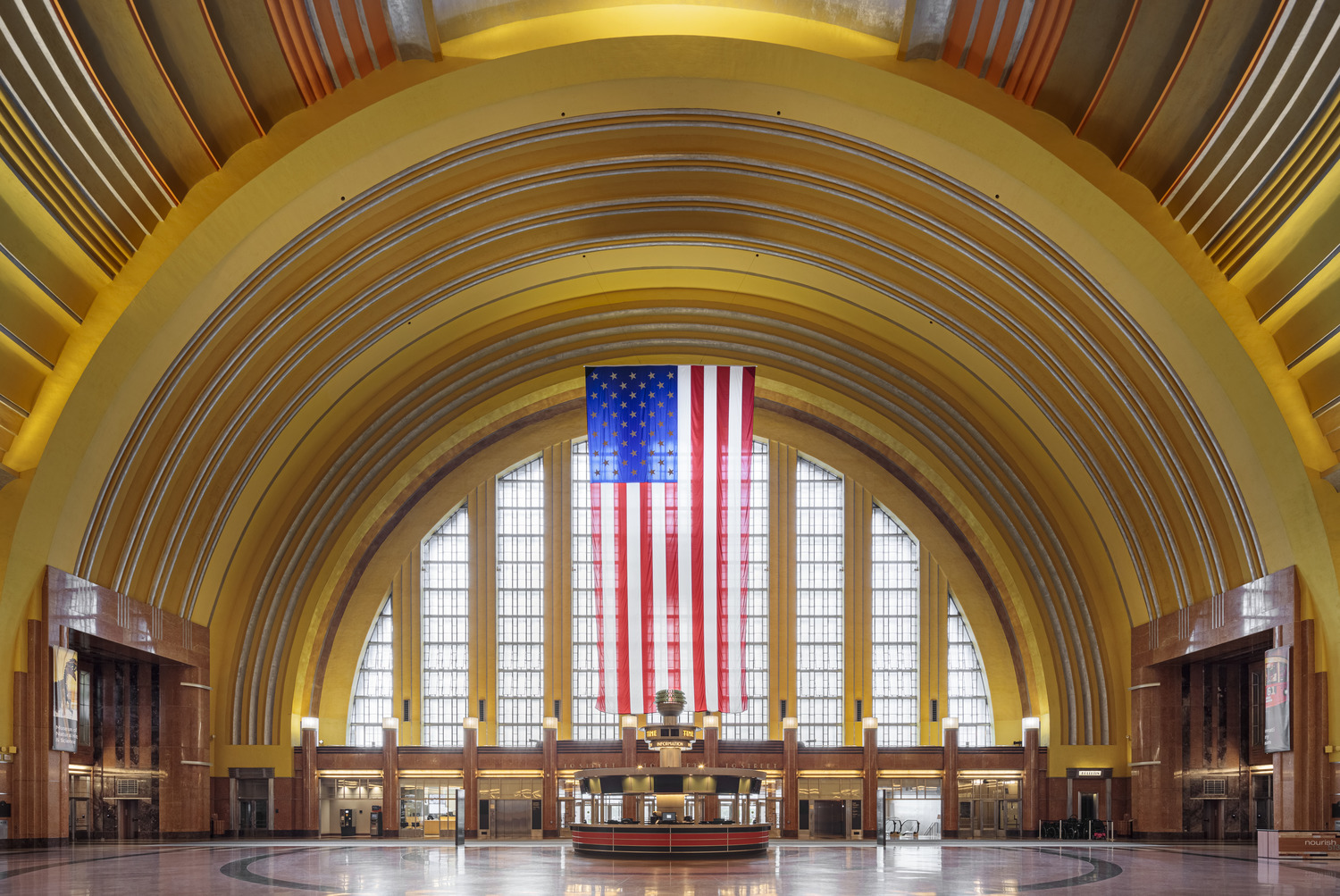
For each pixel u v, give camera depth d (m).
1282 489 26.17
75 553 26.72
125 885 17.95
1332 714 25.78
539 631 45.84
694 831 26.03
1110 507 35.34
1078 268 26.59
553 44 22.88
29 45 17.97
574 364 40.69
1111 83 22.22
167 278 23.80
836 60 23.11
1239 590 29.84
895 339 37.16
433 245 30.22
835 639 46.16
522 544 46.44
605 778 26.89
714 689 37.03
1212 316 24.91
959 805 41.84
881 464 46.38
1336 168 20.53
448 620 45.84
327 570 40.97
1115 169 24.02
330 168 23.56
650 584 37.81
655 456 37.47
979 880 19.73
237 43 21.03
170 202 23.44
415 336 35.47
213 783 38.97
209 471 32.28
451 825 41.62
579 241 31.92
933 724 45.12
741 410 37.94
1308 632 26.41
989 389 36.41
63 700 25.98
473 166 26.31
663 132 26.38
